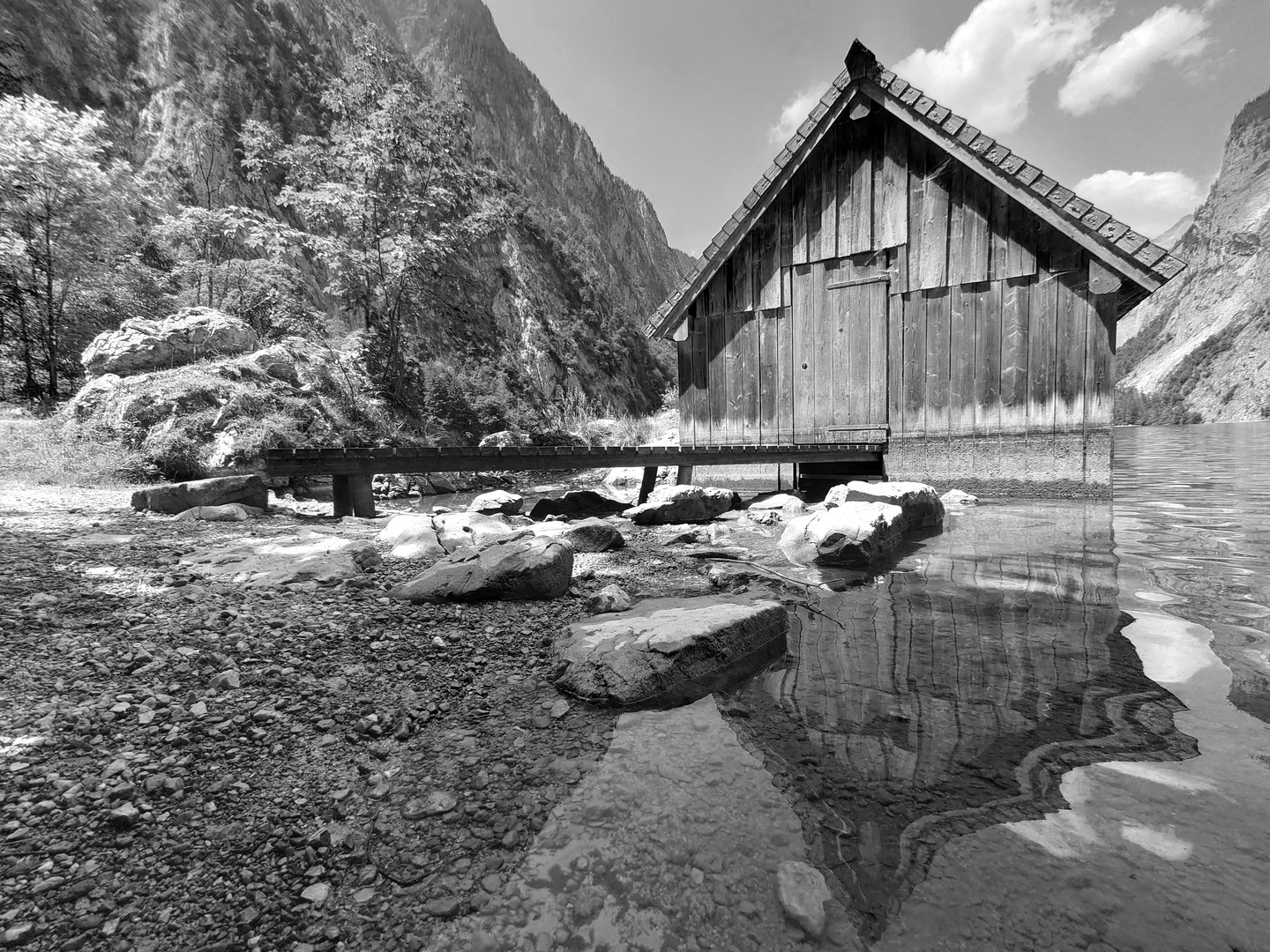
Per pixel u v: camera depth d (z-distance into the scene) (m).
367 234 20.50
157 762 2.04
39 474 8.14
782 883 1.54
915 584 4.40
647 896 1.53
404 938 1.42
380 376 18.78
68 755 2.02
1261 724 2.25
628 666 2.70
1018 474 8.70
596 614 3.73
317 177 23.00
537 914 1.47
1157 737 2.18
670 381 54.81
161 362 11.99
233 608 3.40
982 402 8.91
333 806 1.88
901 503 6.47
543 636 3.38
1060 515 7.33
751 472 11.23
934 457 9.30
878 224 9.54
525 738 2.31
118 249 16.16
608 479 14.05
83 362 11.62
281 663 2.82
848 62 9.20
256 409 11.12
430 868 1.63
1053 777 1.96
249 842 1.71
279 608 3.49
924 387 9.34
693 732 2.35
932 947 1.34
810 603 4.01
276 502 8.84
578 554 5.65
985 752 2.12
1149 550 5.23
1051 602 3.84
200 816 1.80
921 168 9.16
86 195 14.16
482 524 6.22
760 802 1.88
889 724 2.36
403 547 5.27
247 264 18.09
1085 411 8.20
